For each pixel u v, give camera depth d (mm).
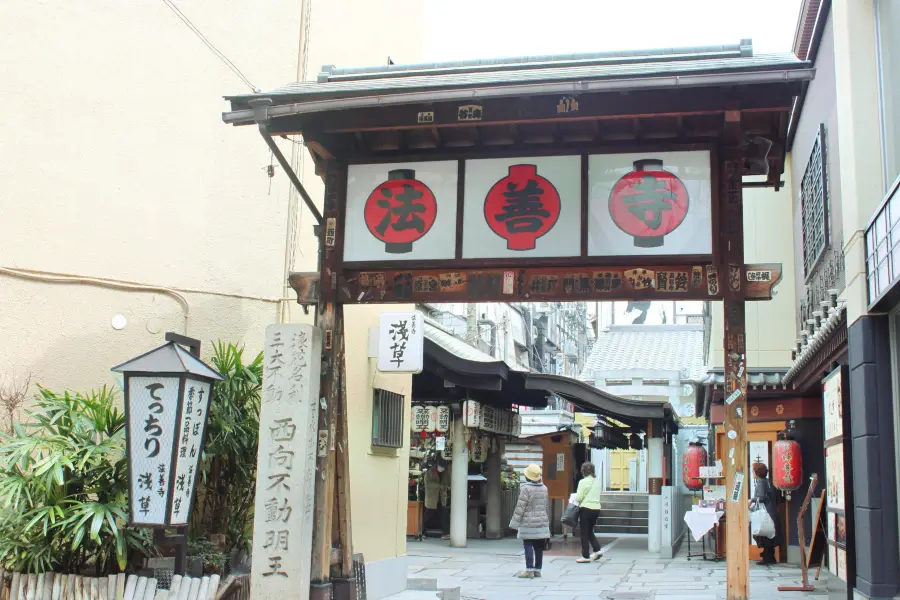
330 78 7766
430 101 6551
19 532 6574
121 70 8625
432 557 15359
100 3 8609
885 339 7898
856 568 8070
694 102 6590
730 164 7188
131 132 8578
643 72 6305
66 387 7871
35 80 8172
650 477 17000
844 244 8711
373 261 7562
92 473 6844
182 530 6637
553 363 39938
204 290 8656
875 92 8477
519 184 7457
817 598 9969
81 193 8227
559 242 7266
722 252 7035
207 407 6809
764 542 13922
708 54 7086
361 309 9836
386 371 9641
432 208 7566
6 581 6613
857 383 8070
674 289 7078
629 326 35344
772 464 14477
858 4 8734
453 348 16094
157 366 6469
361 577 8133
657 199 7180
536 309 38125
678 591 10922
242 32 9344
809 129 12281
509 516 21719
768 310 15328
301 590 6805
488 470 19938
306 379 7074
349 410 9305
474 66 7648
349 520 7691
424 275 7523
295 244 9234
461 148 7707
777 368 14242
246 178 9078
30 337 7785
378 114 7113
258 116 6707
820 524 9867
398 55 11508
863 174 8305
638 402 16734
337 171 7785
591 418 33219
